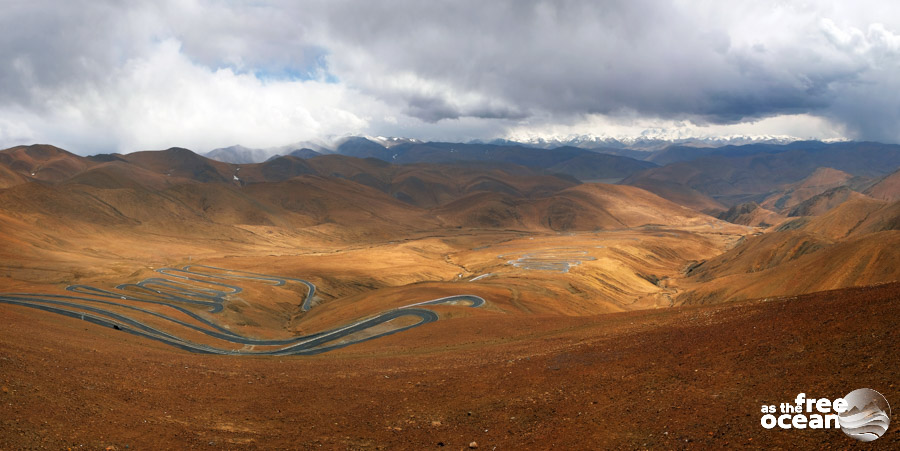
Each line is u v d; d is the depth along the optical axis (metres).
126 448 21.67
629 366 32.22
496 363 39.84
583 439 22.27
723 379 26.30
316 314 129.88
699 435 20.61
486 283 167.62
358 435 25.39
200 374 38.16
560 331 57.00
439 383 34.72
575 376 32.19
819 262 137.88
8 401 23.42
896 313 27.56
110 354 41.16
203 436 24.12
